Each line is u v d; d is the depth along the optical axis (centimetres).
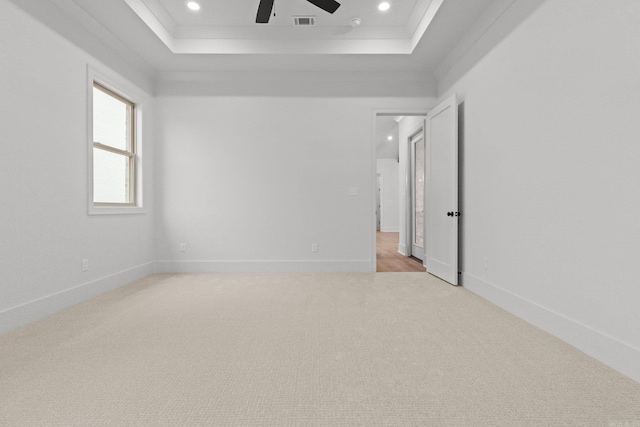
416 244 562
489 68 289
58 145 262
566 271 198
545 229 217
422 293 312
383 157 1144
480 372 159
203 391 143
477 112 311
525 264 238
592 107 179
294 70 411
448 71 380
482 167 301
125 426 119
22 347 189
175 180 418
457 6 281
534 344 193
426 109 419
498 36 274
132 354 179
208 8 323
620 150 163
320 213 422
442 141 371
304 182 421
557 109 206
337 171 422
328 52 366
